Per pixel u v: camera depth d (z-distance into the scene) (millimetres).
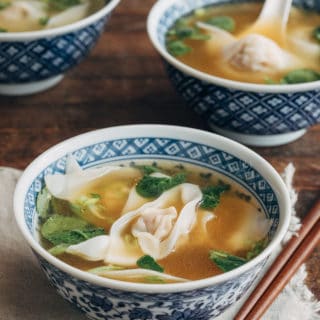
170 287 607
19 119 885
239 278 628
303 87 792
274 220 679
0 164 828
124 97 916
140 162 743
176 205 703
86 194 712
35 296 697
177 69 822
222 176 730
